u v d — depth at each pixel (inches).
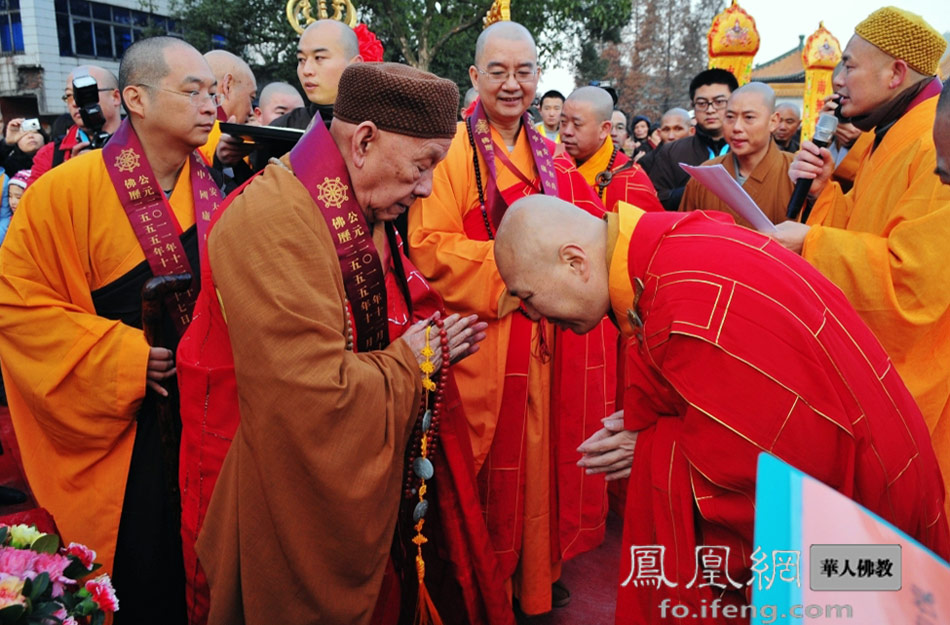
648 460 65.2
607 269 64.6
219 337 67.7
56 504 84.5
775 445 53.9
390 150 63.4
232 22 611.8
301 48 126.8
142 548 84.0
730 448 54.7
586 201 108.1
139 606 86.7
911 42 90.4
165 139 82.9
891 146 90.7
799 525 42.4
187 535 71.7
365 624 64.9
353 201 65.5
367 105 62.5
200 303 69.1
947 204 79.0
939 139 68.4
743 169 146.2
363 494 59.7
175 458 81.4
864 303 83.0
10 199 173.6
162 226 82.6
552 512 102.8
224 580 63.4
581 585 111.2
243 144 87.3
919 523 60.6
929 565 41.4
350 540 60.8
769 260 58.0
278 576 61.7
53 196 79.4
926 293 79.6
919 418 61.8
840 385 55.9
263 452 59.1
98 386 78.8
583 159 147.1
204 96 82.4
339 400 57.9
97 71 143.7
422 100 62.1
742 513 56.4
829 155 104.1
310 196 63.1
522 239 64.9
